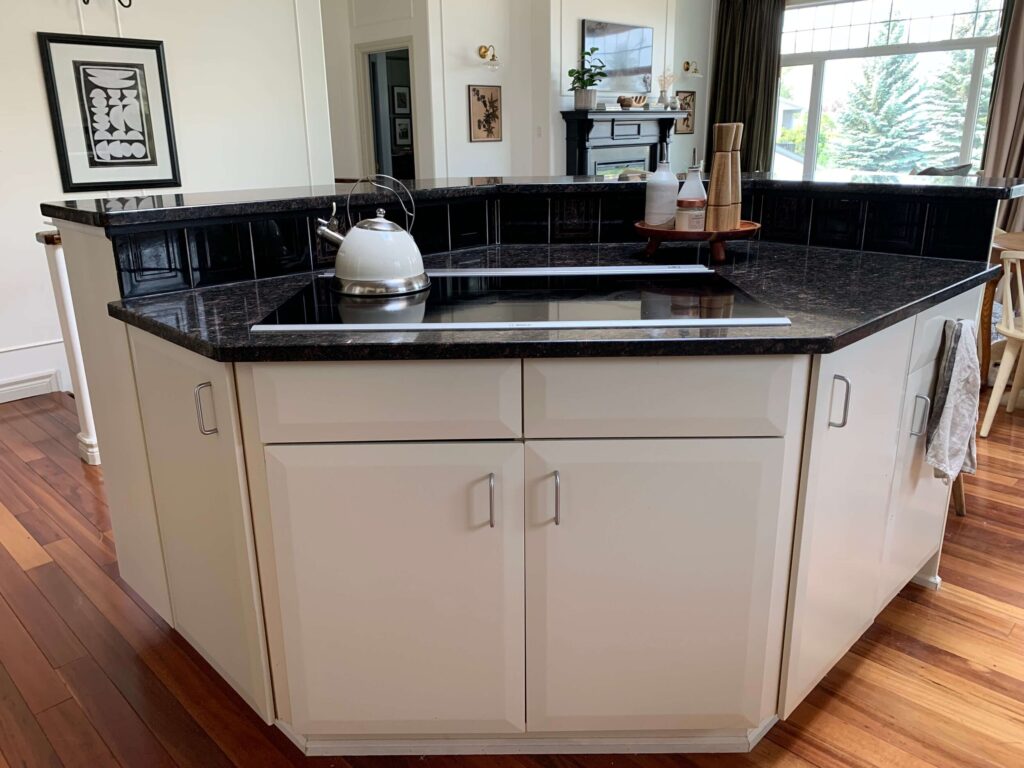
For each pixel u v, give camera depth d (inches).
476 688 56.2
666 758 59.4
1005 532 92.8
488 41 242.4
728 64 312.3
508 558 52.7
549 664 55.6
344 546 52.5
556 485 50.6
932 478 73.9
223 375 49.7
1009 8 236.5
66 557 90.1
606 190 90.0
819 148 303.1
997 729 61.9
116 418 68.8
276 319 53.7
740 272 72.2
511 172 261.4
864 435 58.2
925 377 66.5
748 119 310.2
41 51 138.8
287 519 51.9
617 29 264.1
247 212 67.7
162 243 63.5
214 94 161.6
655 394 48.9
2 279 142.9
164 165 156.9
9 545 93.1
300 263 73.6
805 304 57.7
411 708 56.9
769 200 90.3
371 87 253.9
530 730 57.9
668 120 283.6
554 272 72.9
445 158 237.9
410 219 82.0
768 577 53.6
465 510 51.4
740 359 48.4
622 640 54.9
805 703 64.9
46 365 151.6
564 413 49.3
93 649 73.2
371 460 50.4
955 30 258.1
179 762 59.6
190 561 63.4
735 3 304.0
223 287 67.3
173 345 55.1
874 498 63.0
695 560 52.9
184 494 60.5
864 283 66.0
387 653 55.3
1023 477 107.1
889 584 71.2
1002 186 75.7
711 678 56.1
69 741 61.8
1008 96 241.6
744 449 50.3
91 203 67.9
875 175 93.0
